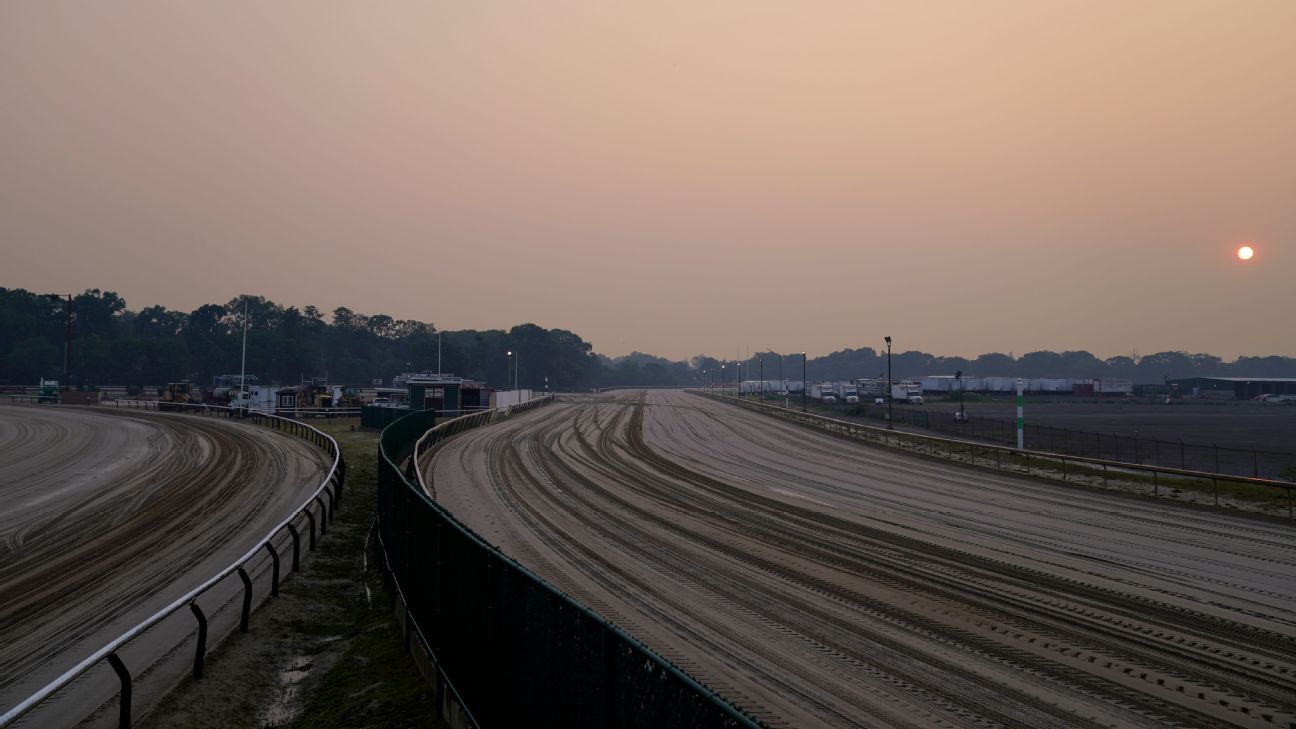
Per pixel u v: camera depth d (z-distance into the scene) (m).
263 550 17.70
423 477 29.30
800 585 14.03
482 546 7.59
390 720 9.05
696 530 19.50
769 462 36.31
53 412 65.75
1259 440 53.84
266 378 144.62
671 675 4.19
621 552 16.84
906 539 18.45
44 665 10.83
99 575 15.51
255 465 32.16
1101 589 13.84
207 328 169.88
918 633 11.24
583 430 53.59
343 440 43.56
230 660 11.25
